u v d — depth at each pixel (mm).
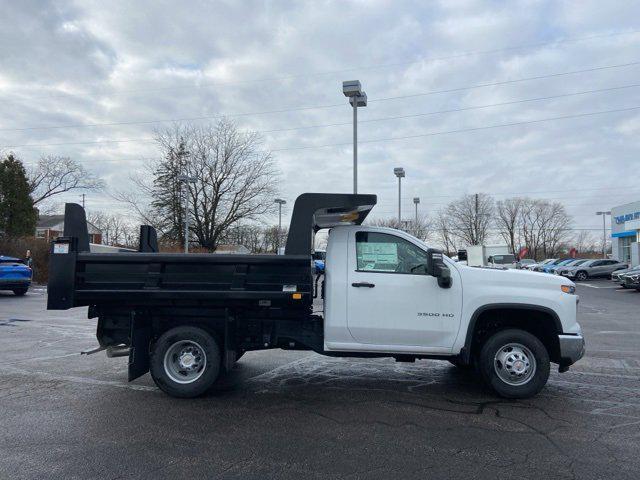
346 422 5301
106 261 6199
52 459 4285
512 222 89500
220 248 46250
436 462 4266
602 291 27812
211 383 6156
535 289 6156
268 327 6562
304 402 6043
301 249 6156
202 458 4324
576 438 4844
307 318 6531
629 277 27156
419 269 6238
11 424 5176
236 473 4031
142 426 5137
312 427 5141
